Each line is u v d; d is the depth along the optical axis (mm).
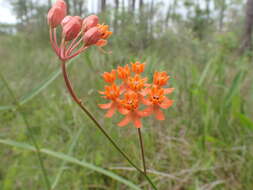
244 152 205
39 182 195
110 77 127
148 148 211
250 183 186
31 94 165
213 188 191
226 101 240
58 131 249
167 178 193
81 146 213
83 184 194
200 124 246
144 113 118
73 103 250
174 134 245
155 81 126
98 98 247
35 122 262
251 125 190
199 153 215
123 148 186
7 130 260
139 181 200
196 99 275
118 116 206
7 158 221
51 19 101
